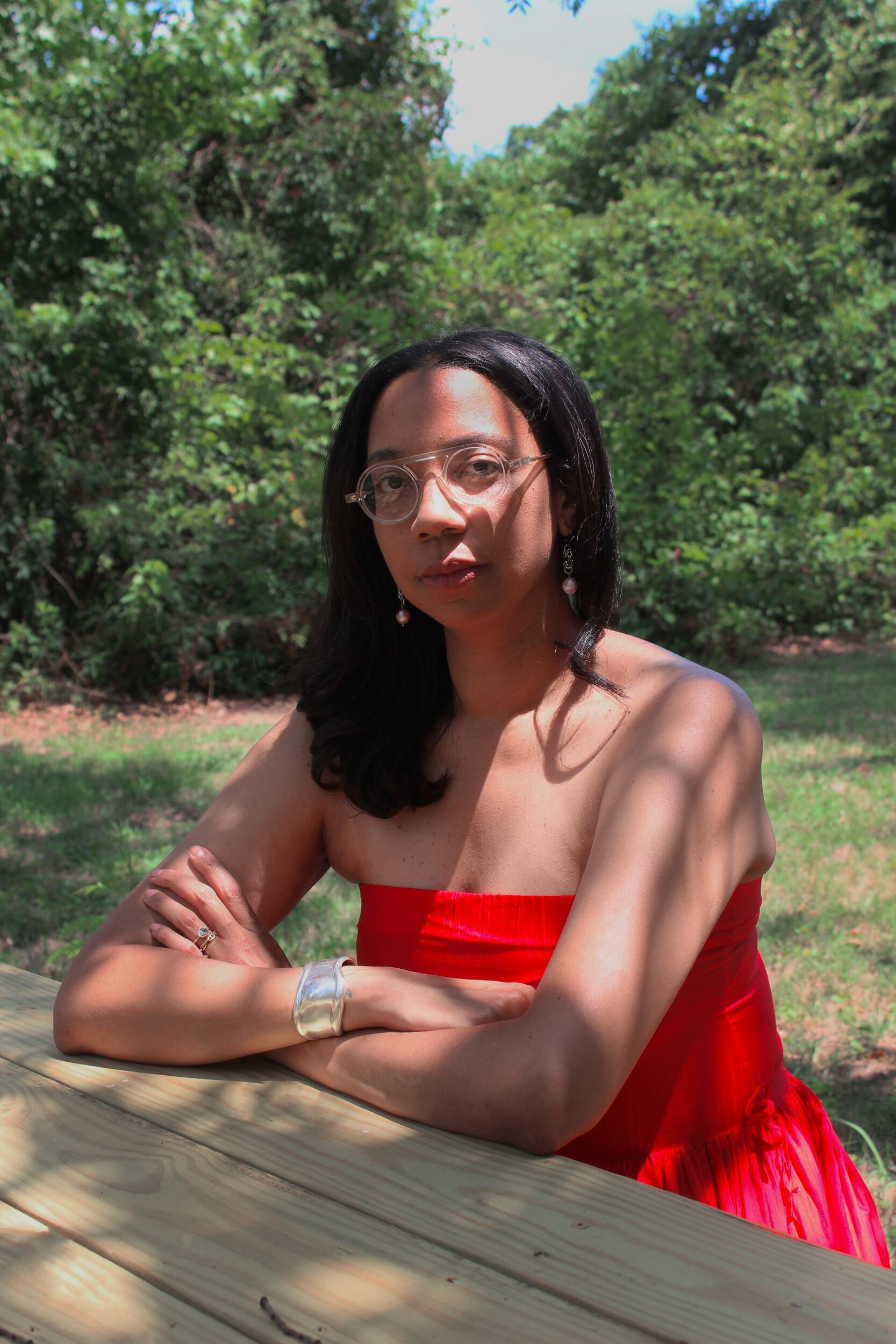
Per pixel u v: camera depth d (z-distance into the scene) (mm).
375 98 13484
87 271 10258
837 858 5355
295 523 10781
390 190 13695
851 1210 1573
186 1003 1411
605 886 1321
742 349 14094
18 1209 1080
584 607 1590
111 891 4984
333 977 1366
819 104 15516
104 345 10258
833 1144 1604
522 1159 1163
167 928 1583
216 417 10469
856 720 8484
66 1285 951
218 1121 1260
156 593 9930
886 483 13266
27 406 10227
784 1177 1475
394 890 1567
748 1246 974
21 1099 1343
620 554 1590
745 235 13680
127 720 9781
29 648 10312
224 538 10875
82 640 10422
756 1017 1526
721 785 1411
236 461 11000
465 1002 1329
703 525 11750
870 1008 3893
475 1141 1208
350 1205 1061
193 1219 1043
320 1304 905
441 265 13203
